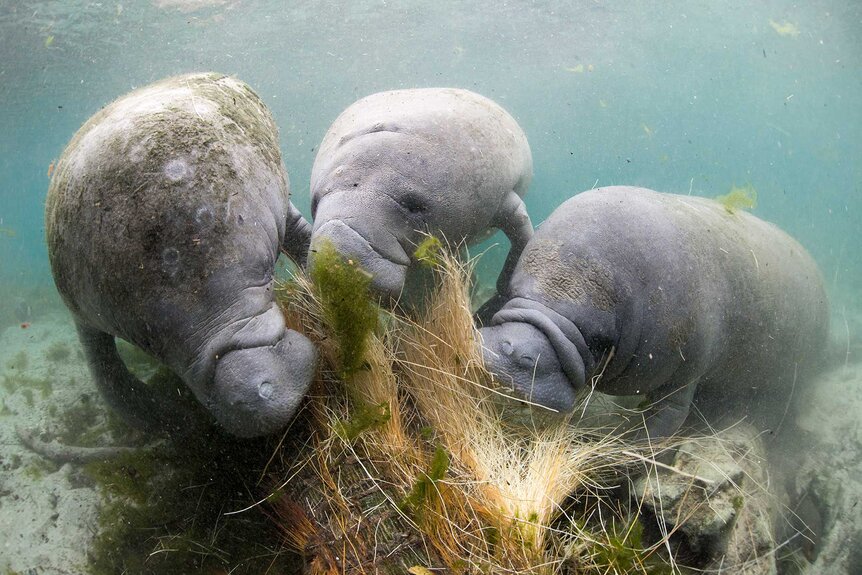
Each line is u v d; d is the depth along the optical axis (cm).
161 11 1802
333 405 349
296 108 3180
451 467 332
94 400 550
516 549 302
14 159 3931
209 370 298
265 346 304
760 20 2439
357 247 381
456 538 303
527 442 384
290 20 2017
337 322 332
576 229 402
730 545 362
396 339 407
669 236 418
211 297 296
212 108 346
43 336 920
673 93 3750
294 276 405
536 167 1372
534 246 413
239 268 304
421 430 354
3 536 401
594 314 387
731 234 493
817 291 639
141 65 2259
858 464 601
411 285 440
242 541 362
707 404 550
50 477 455
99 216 291
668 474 382
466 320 398
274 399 300
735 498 365
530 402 372
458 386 379
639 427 436
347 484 322
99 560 382
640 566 308
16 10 1638
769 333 530
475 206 468
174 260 288
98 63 2161
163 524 388
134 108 333
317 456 333
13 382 647
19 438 508
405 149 427
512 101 3481
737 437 484
